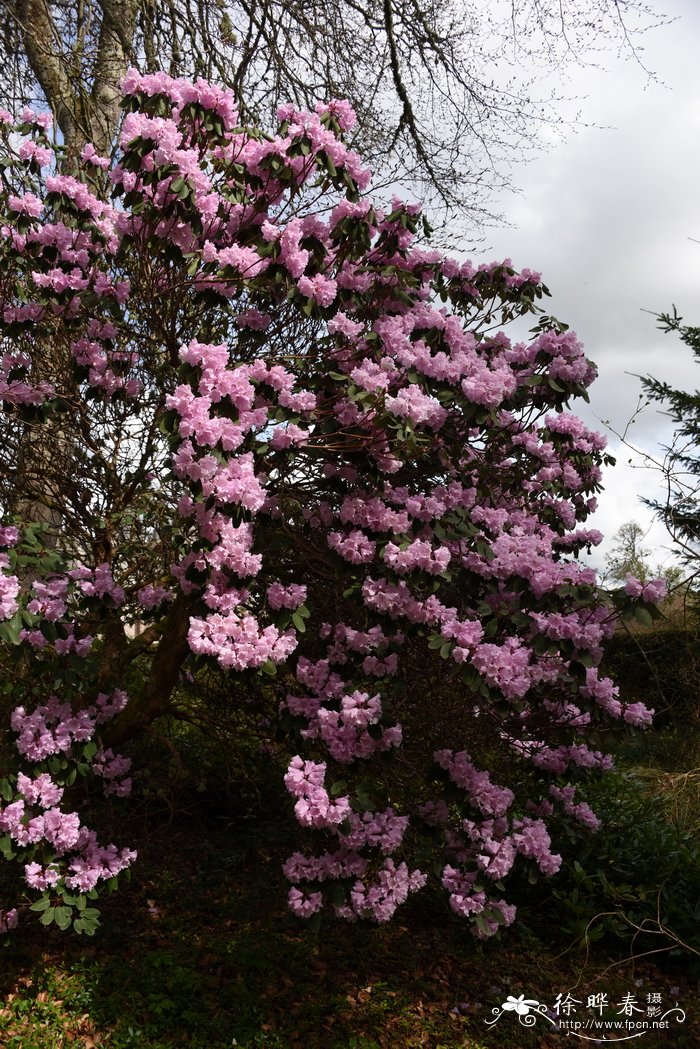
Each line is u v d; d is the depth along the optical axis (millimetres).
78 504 4297
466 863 3246
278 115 3529
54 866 3082
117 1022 3088
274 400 3303
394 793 3621
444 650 2979
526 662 3102
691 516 5863
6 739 3551
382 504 3277
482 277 4117
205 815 5059
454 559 3420
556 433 3703
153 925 3857
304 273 3514
